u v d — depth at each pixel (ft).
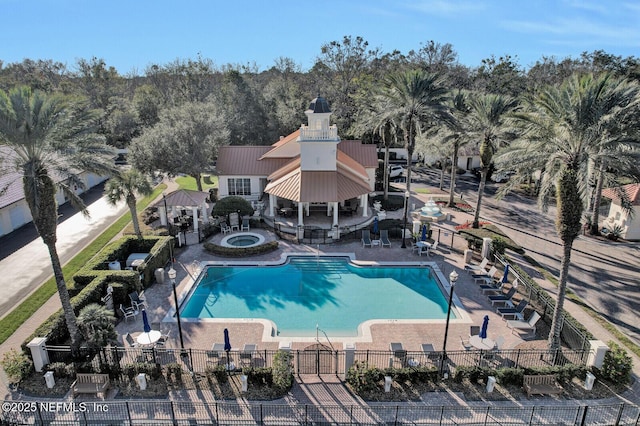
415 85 110.83
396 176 192.03
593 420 53.42
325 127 123.85
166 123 143.95
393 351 61.36
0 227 116.57
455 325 74.13
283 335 72.18
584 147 62.95
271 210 125.70
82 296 71.05
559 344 65.82
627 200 73.31
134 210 102.17
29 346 59.47
